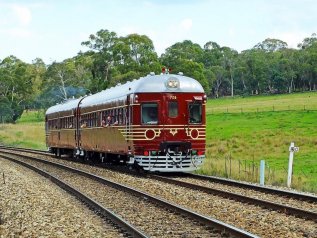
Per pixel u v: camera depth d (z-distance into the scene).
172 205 16.14
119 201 18.58
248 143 58.50
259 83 167.38
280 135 62.44
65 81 118.94
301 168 36.91
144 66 93.62
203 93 27.62
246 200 17.72
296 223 14.02
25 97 137.50
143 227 13.73
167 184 23.31
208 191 20.31
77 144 39.12
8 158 44.56
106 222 14.73
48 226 14.15
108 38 102.69
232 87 171.75
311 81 165.38
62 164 36.19
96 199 19.23
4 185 23.94
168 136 26.86
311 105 96.06
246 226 13.73
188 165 27.17
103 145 32.47
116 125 29.66
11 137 83.75
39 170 31.09
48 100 126.56
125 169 30.88
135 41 97.12
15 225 14.36
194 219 14.50
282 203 17.70
